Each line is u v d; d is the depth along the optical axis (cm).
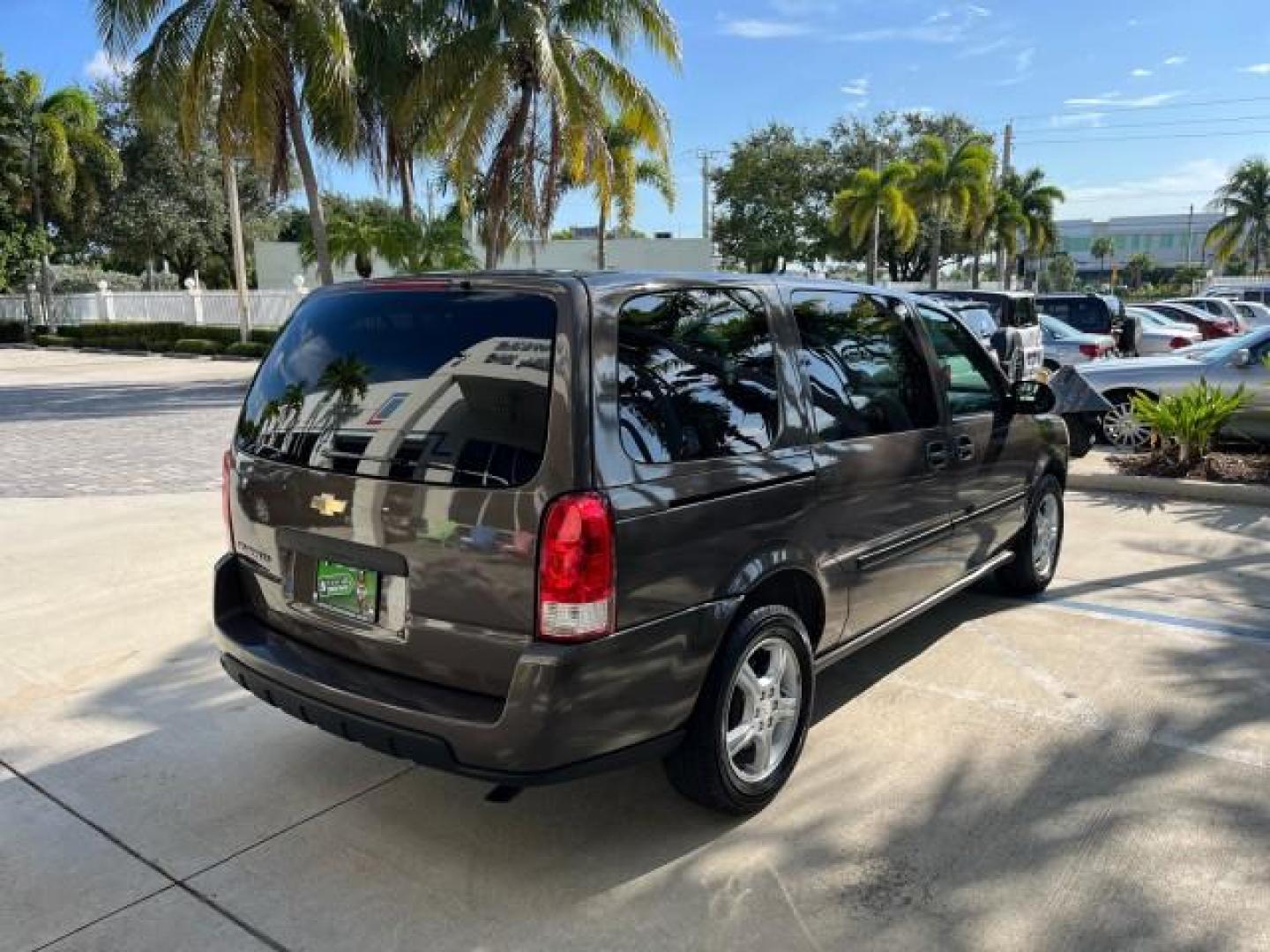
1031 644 491
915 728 400
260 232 4966
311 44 1761
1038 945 270
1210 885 294
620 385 284
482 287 299
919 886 296
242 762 380
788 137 4859
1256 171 6062
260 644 332
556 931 279
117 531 738
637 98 2072
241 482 344
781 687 346
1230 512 767
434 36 2019
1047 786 353
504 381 282
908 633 509
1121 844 316
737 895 294
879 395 399
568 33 2019
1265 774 360
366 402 309
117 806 349
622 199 2580
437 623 286
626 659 279
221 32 1681
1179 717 408
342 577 310
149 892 299
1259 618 526
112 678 461
